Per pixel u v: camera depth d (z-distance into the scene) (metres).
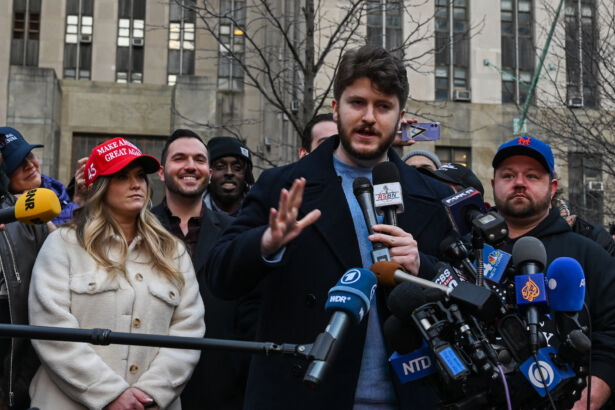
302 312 2.99
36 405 3.69
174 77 23.73
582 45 13.25
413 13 21.75
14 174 4.80
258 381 3.00
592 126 12.55
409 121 5.96
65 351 3.60
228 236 3.12
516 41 25.05
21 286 3.95
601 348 3.54
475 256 2.86
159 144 23.27
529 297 2.70
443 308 2.56
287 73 13.15
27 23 23.86
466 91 24.36
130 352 3.76
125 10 24.09
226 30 20.84
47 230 4.17
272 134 18.31
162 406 3.66
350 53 3.15
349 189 3.20
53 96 22.20
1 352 3.96
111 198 4.02
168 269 3.94
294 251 3.05
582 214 15.80
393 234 2.75
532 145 3.89
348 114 3.11
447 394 2.66
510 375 2.61
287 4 13.84
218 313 4.36
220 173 5.93
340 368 2.91
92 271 3.78
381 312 3.01
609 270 3.69
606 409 3.93
